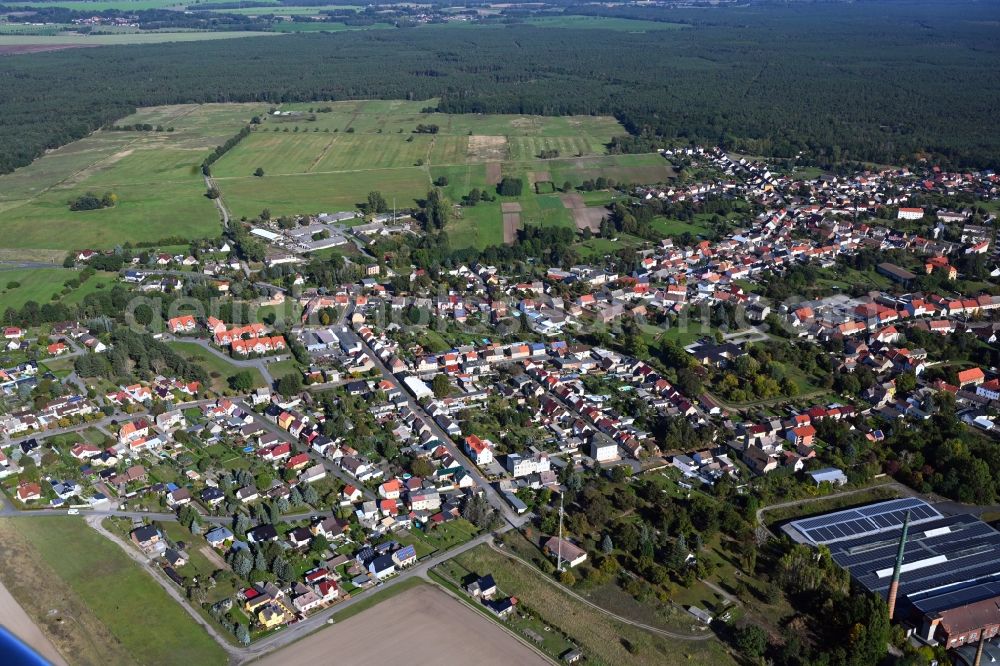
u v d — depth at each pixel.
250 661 195.88
